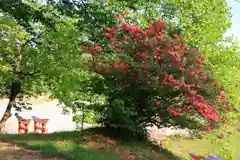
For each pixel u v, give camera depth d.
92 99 13.27
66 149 9.38
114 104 11.14
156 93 11.08
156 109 11.37
